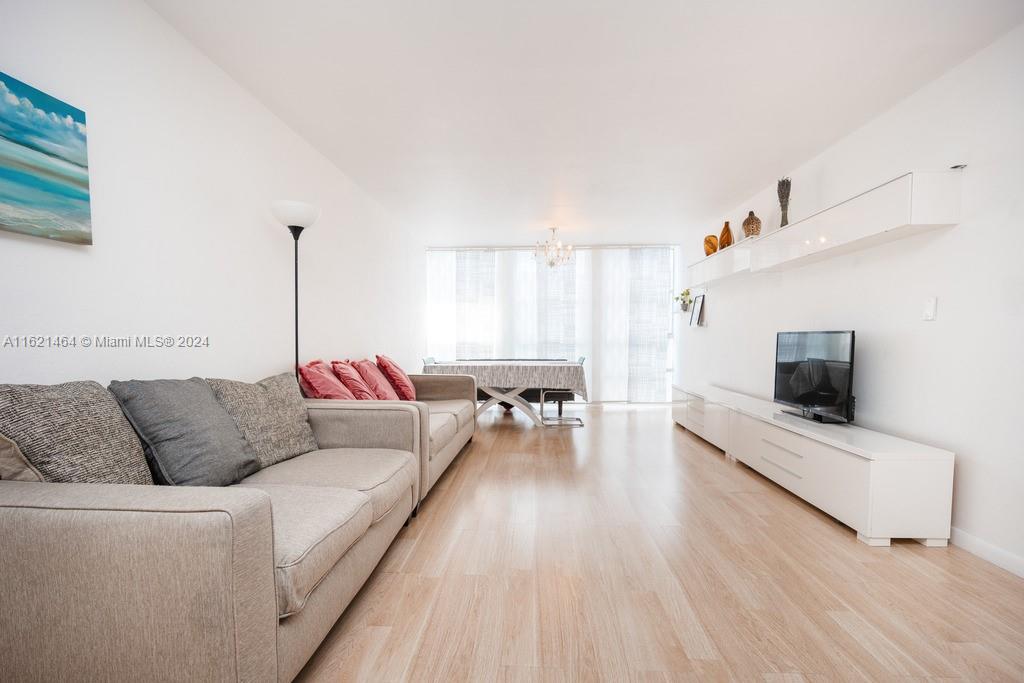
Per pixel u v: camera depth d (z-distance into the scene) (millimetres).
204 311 2143
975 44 2059
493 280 6902
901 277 2535
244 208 2445
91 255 1590
